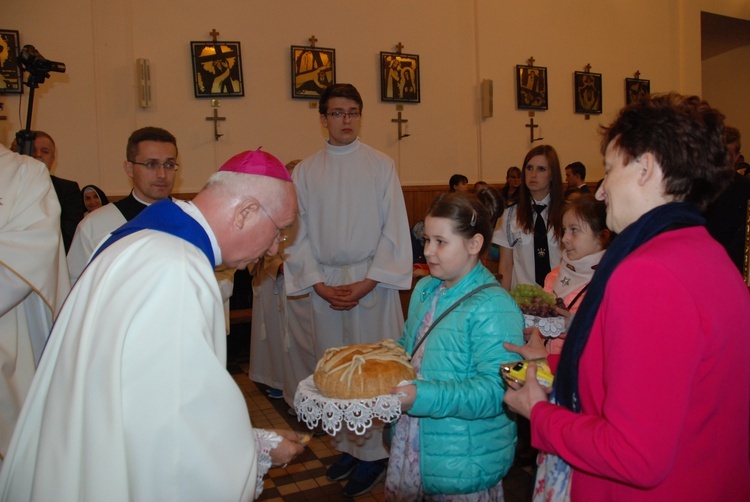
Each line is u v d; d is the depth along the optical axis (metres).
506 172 7.91
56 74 5.60
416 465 1.77
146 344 1.14
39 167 2.26
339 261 3.19
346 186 3.16
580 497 1.14
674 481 0.99
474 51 7.68
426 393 1.51
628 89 8.70
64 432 1.13
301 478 3.06
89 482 1.08
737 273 1.03
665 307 0.92
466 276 1.79
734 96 11.14
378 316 3.20
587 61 8.45
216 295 1.27
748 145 10.95
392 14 7.14
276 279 3.89
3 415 2.09
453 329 1.72
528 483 2.90
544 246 3.29
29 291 2.11
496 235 3.49
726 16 9.55
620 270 0.99
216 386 1.19
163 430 1.14
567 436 1.05
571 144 8.34
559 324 2.05
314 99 6.71
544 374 1.34
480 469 1.69
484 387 1.57
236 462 1.21
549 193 3.28
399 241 3.17
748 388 1.03
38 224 2.15
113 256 1.24
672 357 0.91
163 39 6.05
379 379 1.54
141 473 1.13
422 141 7.38
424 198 7.38
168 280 1.18
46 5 5.56
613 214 1.13
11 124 5.41
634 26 8.79
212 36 6.20
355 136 3.20
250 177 1.36
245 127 6.41
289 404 3.87
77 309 1.23
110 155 5.86
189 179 6.20
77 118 5.71
